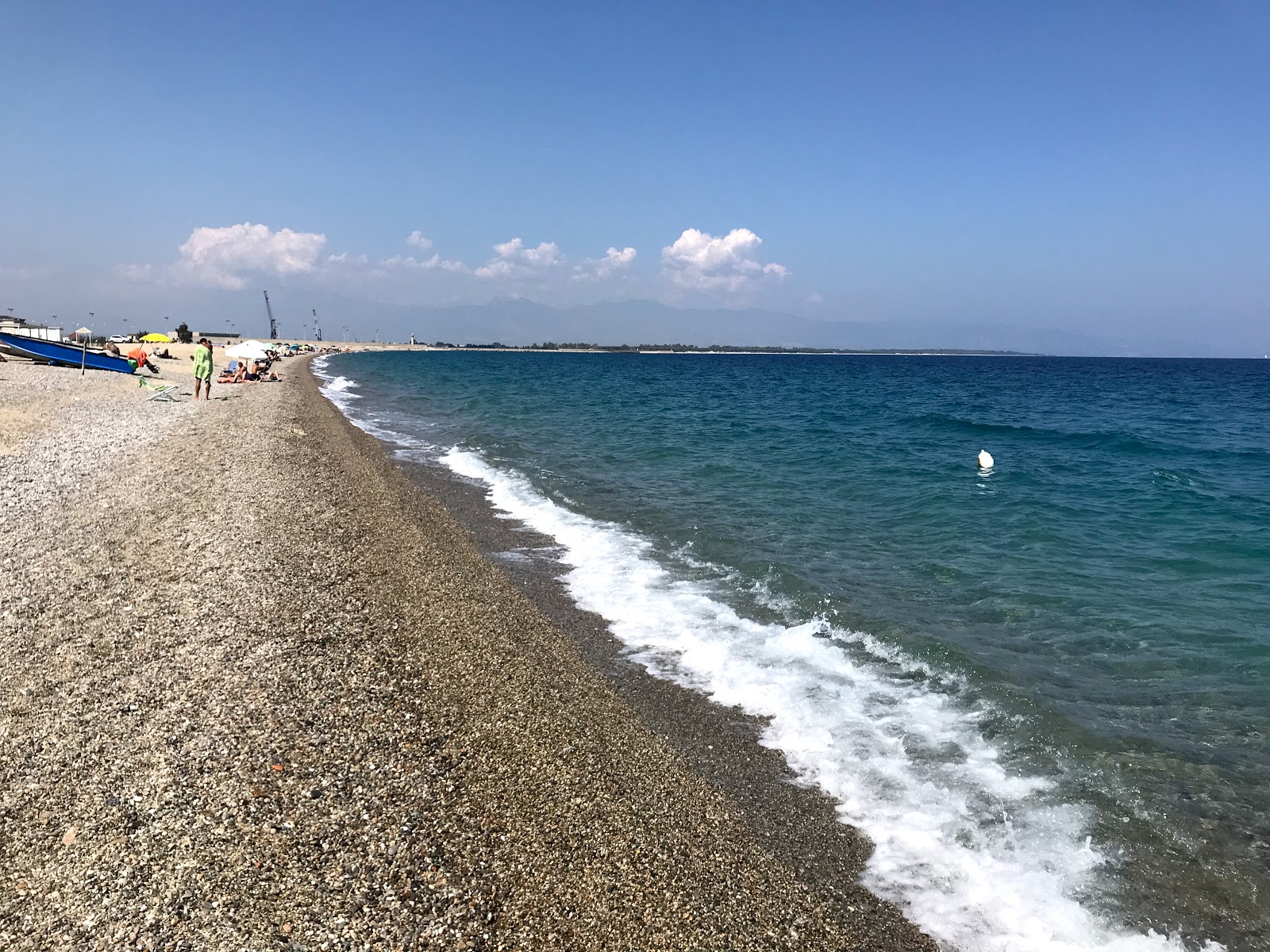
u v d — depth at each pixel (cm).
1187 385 7956
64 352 3644
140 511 1287
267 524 1238
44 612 852
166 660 743
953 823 579
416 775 584
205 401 2991
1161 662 852
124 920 421
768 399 5203
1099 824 573
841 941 464
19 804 518
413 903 452
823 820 584
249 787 547
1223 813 585
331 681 723
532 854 510
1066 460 2400
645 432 3003
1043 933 473
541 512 1562
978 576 1163
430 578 1071
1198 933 471
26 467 1556
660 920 464
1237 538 1399
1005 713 732
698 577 1157
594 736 679
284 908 437
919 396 5812
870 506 1662
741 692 790
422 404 4200
